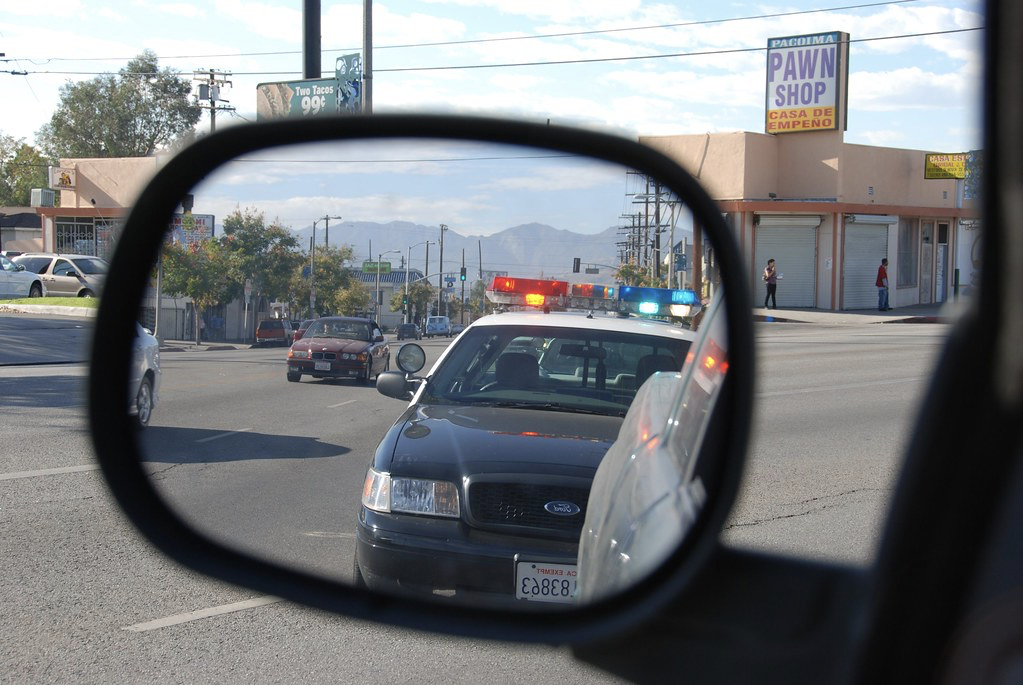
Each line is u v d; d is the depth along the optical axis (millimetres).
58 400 13461
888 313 32938
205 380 18844
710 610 2811
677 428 3346
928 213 37250
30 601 4895
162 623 4602
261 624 4586
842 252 34906
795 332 26016
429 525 3945
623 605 2930
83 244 49094
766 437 9656
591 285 5348
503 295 5453
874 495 7090
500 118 3562
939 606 2156
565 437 4332
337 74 33469
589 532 3566
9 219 63062
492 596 3855
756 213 34938
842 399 12555
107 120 73938
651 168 3393
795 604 2730
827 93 34656
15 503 6953
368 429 10688
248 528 4352
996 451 2193
